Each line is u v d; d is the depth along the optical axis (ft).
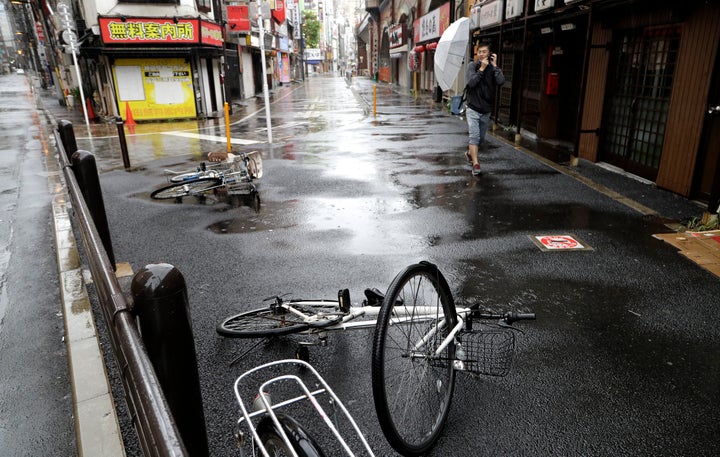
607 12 27.61
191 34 64.03
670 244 17.70
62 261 17.57
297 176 30.58
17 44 361.51
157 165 35.29
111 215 22.97
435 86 84.79
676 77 22.88
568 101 39.50
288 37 209.56
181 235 20.07
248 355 11.47
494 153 36.14
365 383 10.37
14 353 12.19
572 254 17.10
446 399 8.84
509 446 8.63
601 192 24.56
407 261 16.90
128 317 5.66
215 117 69.72
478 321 12.14
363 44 330.75
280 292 14.79
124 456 8.72
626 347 11.59
